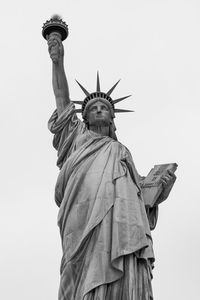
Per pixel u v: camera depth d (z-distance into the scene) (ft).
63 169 275.80
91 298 242.37
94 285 243.40
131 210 261.44
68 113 291.79
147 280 251.80
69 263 255.29
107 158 274.77
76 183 268.00
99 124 291.58
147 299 248.32
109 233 254.68
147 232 263.29
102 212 258.37
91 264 249.14
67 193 268.00
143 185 286.66
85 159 274.77
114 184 267.18
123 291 245.04
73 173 271.49
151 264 260.42
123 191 264.72
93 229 255.29
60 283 257.34
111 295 244.22
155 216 286.87
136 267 251.39
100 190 263.49
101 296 241.76
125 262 249.96
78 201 264.93
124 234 253.44
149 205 280.72
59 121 290.35
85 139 286.66
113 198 262.67
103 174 268.41
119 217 256.93
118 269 246.68
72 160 274.98
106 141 284.20
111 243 252.62
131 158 283.18
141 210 268.41
